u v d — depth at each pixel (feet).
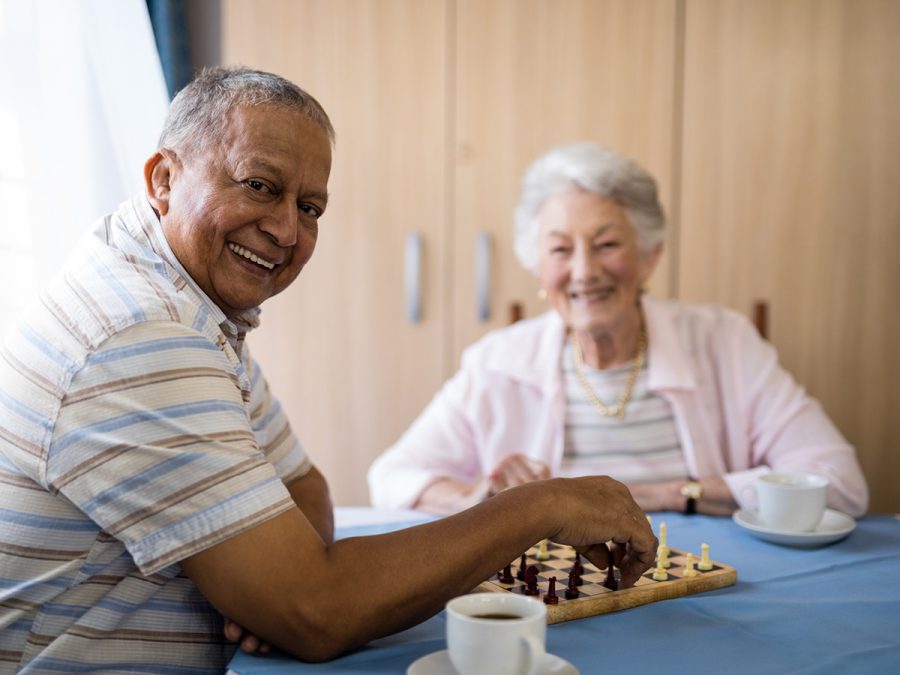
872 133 8.29
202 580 2.75
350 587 2.73
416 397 8.85
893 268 8.34
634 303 5.87
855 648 2.84
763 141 8.42
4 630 2.91
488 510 2.99
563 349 6.01
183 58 8.69
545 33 8.52
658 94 8.48
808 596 3.43
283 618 2.69
